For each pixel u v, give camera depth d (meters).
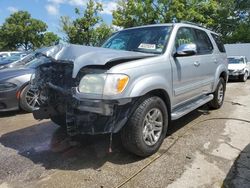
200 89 5.19
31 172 3.40
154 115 3.72
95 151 3.96
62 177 3.27
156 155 3.80
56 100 3.67
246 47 19.61
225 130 4.86
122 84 3.23
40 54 3.84
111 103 3.18
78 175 3.31
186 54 4.17
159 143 3.87
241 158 3.71
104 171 3.39
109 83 3.19
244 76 14.08
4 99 5.83
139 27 4.92
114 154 3.84
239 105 7.05
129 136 3.47
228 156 3.78
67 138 4.46
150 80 3.54
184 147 4.07
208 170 3.39
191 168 3.44
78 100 3.26
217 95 6.20
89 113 3.29
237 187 3.02
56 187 3.06
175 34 4.43
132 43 4.55
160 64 3.84
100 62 3.18
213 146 4.12
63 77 3.54
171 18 23.19
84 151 3.97
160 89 3.77
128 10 24.02
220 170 3.39
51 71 3.74
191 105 4.82
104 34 24.64
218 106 6.38
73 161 3.68
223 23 31.42
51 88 3.69
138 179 3.21
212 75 5.71
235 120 5.50
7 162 3.68
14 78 5.95
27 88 6.04
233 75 13.79
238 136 4.55
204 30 5.73
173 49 4.23
